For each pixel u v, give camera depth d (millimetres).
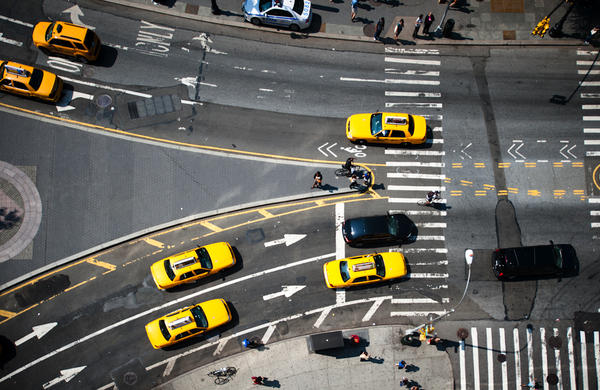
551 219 29422
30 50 31156
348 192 29672
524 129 31188
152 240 28422
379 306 27750
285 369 26547
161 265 26938
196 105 30875
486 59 32719
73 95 30672
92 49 30344
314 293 27844
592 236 29141
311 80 31766
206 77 31438
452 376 26797
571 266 27547
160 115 30594
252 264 28219
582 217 29469
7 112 30078
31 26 31609
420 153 30531
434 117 31297
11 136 29703
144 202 29016
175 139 30203
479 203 29625
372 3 33781
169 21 32531
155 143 30062
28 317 26984
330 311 27594
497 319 27703
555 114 31547
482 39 33125
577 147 30891
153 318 27188
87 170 29438
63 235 28266
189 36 32250
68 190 29047
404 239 28469
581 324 27734
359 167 30125
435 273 28312
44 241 28125
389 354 26906
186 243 28438
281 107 31109
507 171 30297
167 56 31734
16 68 28828
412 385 26500
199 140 30250
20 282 27359
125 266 27922
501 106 31641
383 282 28031
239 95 31203
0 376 26141
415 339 27156
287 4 31547
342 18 33312
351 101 31453
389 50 32625
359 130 29797
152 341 25875
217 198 29250
